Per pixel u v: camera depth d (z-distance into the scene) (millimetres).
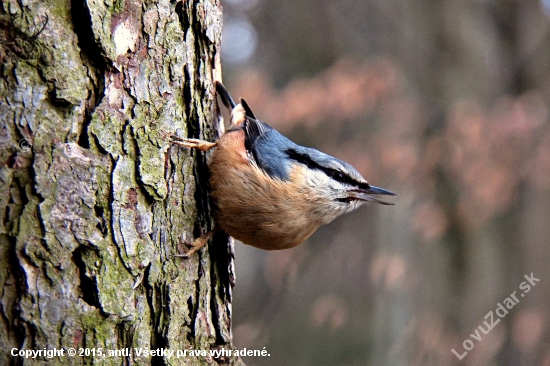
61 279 4227
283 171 6082
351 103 12578
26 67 4219
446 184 13367
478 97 14875
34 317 4125
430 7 15758
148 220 4773
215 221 5840
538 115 12719
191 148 5410
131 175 4680
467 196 12930
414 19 15750
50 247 4191
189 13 5379
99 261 4402
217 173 5680
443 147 13062
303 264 15508
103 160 4512
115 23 4633
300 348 14602
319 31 17312
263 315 14977
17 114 4184
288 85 14047
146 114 4844
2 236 4102
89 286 4348
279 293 15125
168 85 5066
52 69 4289
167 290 4949
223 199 5707
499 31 16094
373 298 14750
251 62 17875
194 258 5328
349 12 16656
